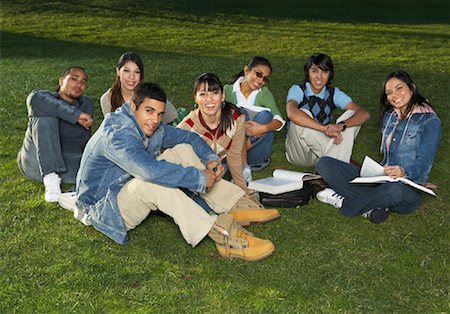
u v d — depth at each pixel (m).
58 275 3.86
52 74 9.98
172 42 14.55
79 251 4.16
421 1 22.50
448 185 5.38
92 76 9.64
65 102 5.16
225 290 3.70
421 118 4.66
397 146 4.75
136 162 3.94
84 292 3.68
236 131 4.75
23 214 4.71
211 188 4.38
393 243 4.31
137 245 4.24
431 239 4.38
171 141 4.52
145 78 9.27
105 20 17.73
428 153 4.59
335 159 4.83
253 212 4.55
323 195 4.93
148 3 20.20
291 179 4.92
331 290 3.72
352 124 5.25
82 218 4.34
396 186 4.46
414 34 16.08
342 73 10.05
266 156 5.67
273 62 11.38
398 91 4.66
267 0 21.47
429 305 3.59
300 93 5.55
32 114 5.10
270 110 5.48
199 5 20.28
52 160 5.02
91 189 4.26
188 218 3.98
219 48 13.64
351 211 4.67
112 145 4.01
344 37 15.42
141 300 3.59
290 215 4.73
